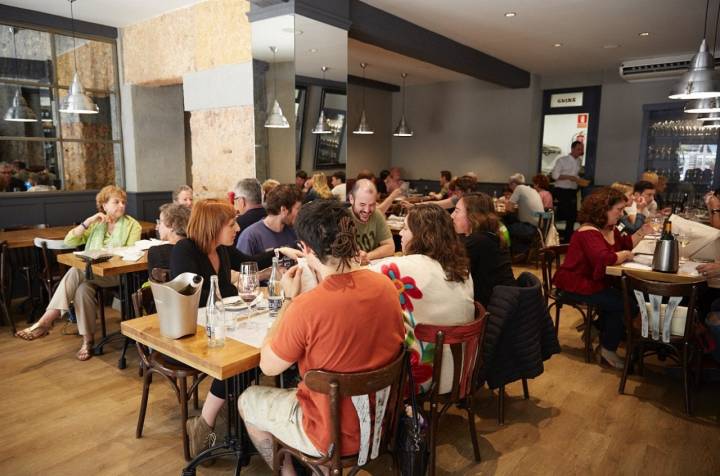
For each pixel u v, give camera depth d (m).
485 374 2.41
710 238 3.43
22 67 5.19
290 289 1.85
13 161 5.25
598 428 2.65
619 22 5.31
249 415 1.81
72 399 2.90
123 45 5.76
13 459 2.32
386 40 5.12
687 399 2.78
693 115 7.59
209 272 2.42
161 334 1.98
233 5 4.46
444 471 2.26
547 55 7.08
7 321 4.26
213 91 4.74
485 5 4.80
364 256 2.89
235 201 3.75
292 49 4.09
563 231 8.62
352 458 1.62
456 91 9.76
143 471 2.25
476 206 2.75
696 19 5.16
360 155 10.11
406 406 1.91
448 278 2.06
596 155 8.52
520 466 2.31
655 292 2.74
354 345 1.51
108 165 5.98
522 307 2.43
